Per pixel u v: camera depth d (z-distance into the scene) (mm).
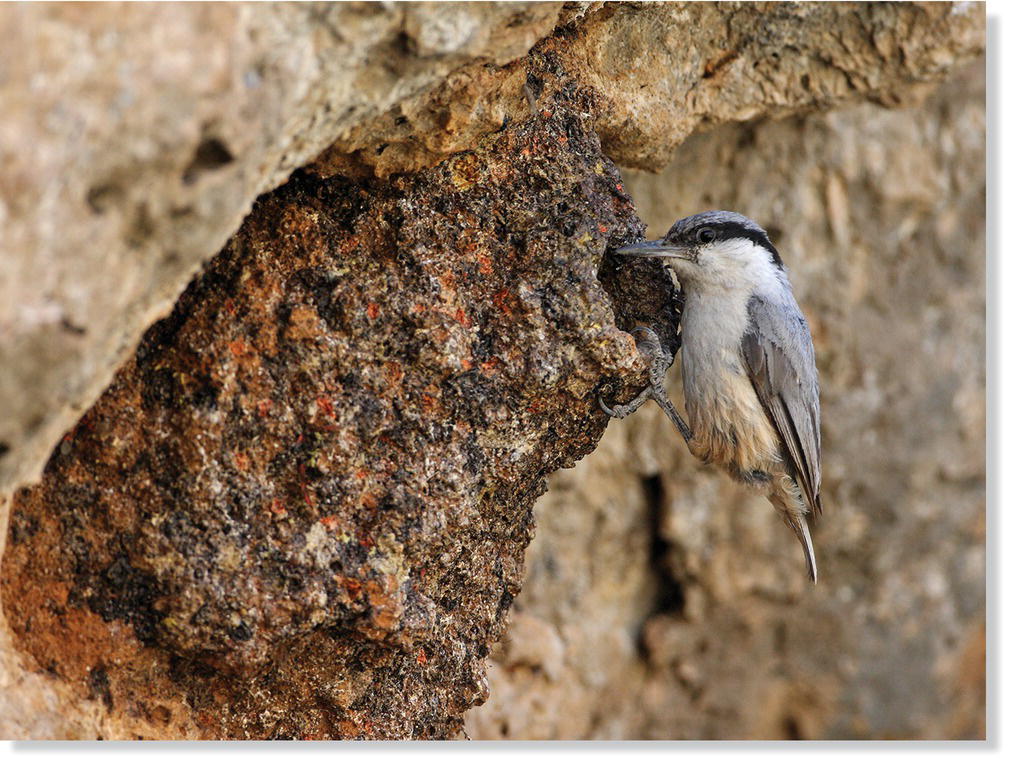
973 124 11922
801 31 8555
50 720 5426
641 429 11625
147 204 4129
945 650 13203
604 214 6699
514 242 6500
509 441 6527
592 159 6898
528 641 10992
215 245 4605
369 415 5973
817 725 12867
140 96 3936
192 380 5727
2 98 3682
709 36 8305
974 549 12984
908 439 12516
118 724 5633
